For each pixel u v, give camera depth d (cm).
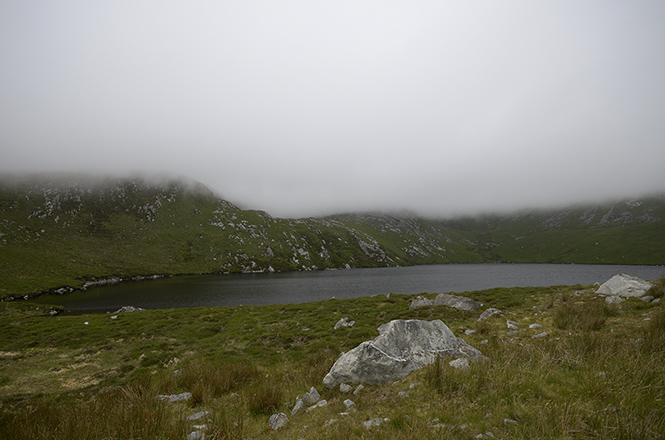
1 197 18438
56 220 18600
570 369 836
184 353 2538
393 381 1004
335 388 1066
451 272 19125
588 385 680
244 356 2266
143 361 2364
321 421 805
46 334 3334
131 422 754
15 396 1797
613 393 638
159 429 755
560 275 15175
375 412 779
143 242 19712
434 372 866
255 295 9181
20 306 6950
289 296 8962
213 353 2425
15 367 2338
